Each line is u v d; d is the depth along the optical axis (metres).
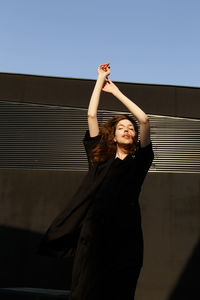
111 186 1.56
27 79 10.41
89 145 1.80
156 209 9.45
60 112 10.17
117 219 1.50
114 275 1.42
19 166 9.90
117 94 1.82
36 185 9.77
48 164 9.88
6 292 5.49
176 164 9.74
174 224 9.30
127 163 1.62
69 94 10.29
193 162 9.72
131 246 1.48
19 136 10.05
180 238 9.18
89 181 1.61
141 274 8.93
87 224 1.49
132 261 1.46
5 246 9.29
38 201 9.65
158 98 10.22
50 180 9.78
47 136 10.03
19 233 9.40
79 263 1.44
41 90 10.32
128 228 1.50
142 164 1.67
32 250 9.26
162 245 9.14
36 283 8.98
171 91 10.26
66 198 9.62
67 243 1.53
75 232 1.53
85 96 10.28
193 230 9.22
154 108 10.13
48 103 10.22
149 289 8.81
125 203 1.55
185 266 8.94
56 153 9.93
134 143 1.76
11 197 9.70
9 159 9.95
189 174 9.65
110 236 1.47
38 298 5.20
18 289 5.76
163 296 8.75
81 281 1.41
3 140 10.04
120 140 1.74
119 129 1.76
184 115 10.04
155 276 8.90
